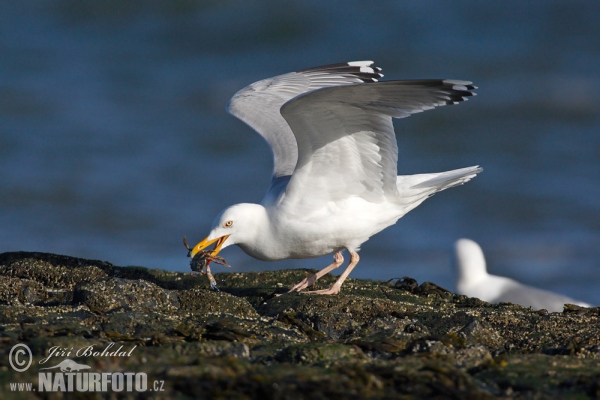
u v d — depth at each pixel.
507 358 8.28
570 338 9.49
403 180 12.38
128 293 10.17
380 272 19.94
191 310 10.41
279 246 11.95
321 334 9.66
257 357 8.32
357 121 10.99
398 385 7.30
